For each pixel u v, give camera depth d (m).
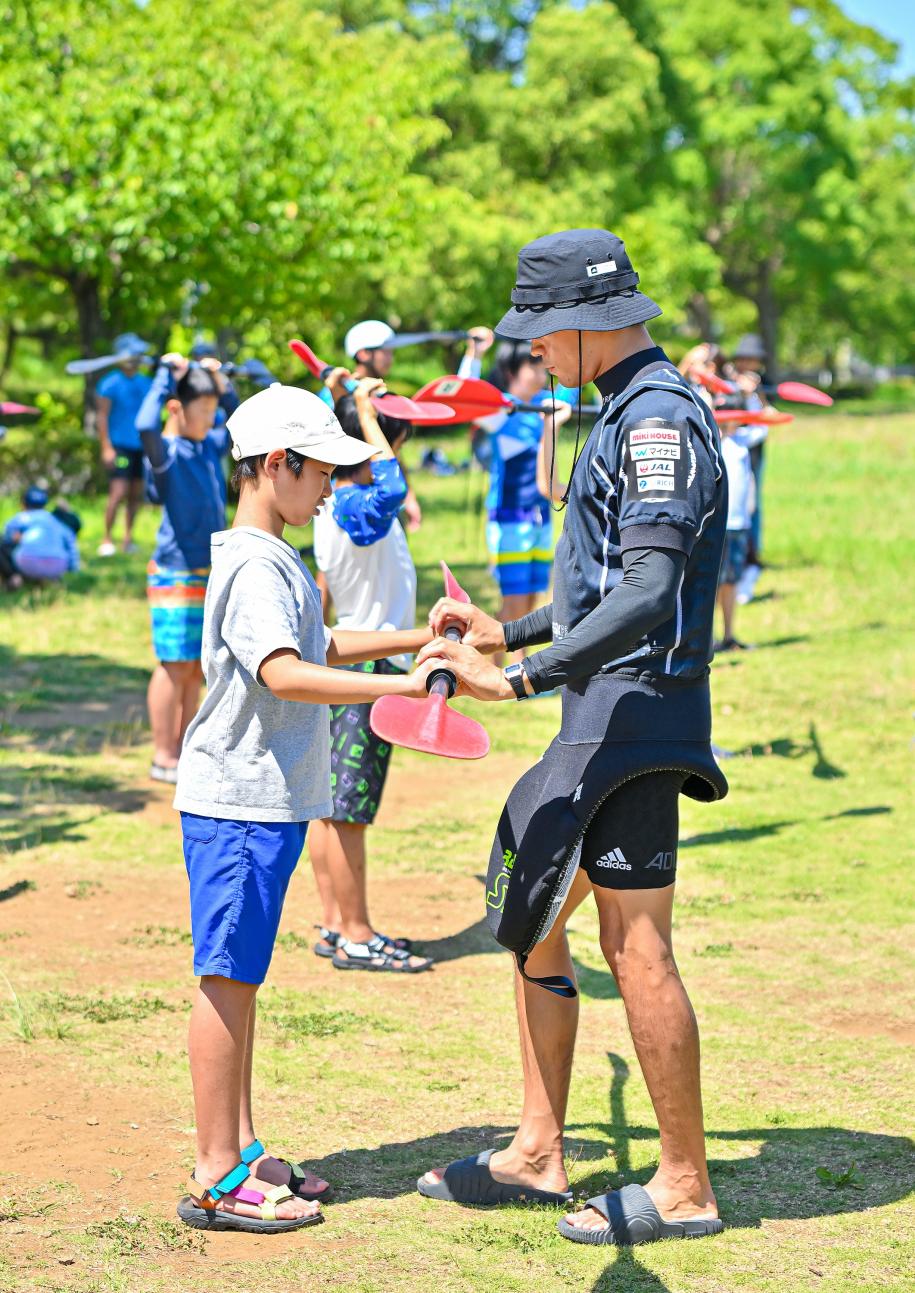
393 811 6.93
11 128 16.53
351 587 4.93
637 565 2.95
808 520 16.91
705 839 6.34
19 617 11.38
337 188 18.05
